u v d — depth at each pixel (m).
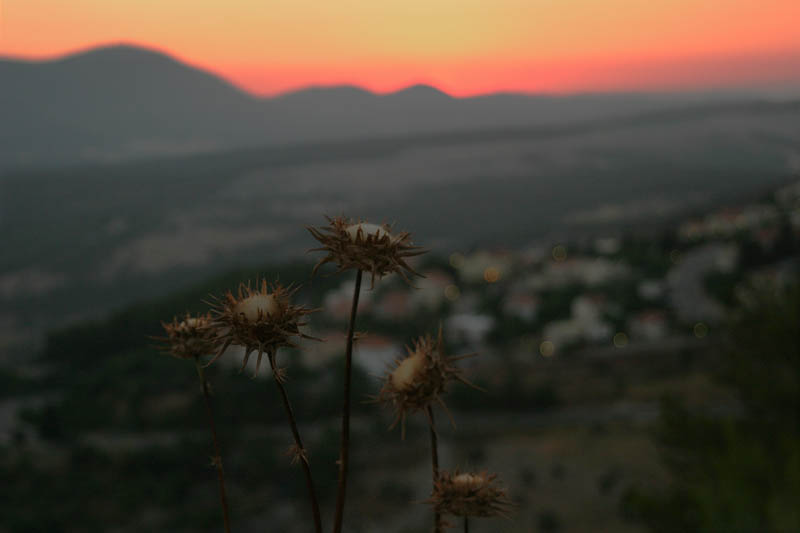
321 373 85.31
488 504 1.44
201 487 82.56
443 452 81.81
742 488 8.68
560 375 101.38
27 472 88.19
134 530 76.00
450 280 160.88
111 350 132.38
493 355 111.38
